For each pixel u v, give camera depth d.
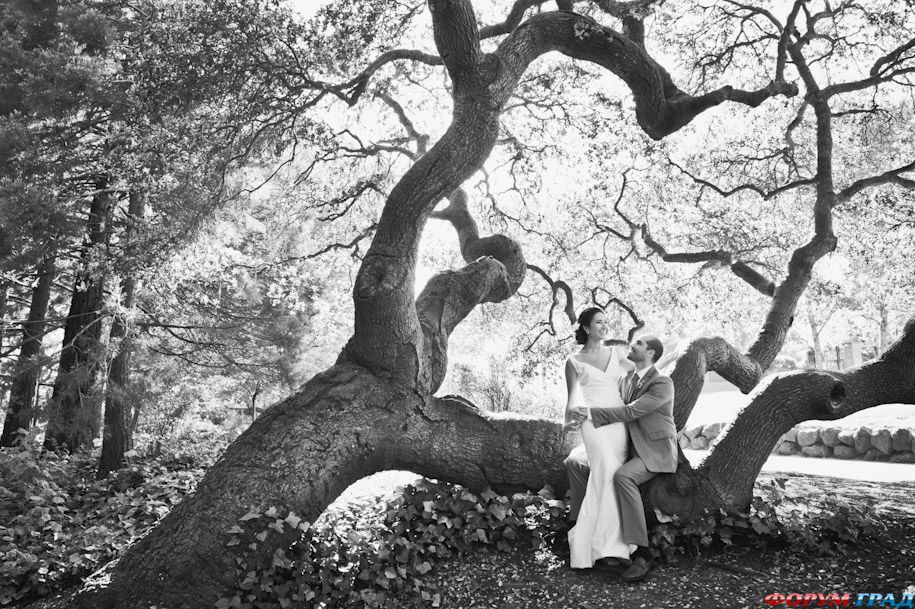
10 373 11.29
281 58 8.38
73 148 9.63
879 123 12.23
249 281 13.98
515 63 6.52
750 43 11.65
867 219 12.40
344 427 5.71
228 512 5.18
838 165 12.77
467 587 5.14
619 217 13.42
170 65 7.83
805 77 10.42
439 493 6.09
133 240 9.63
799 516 5.75
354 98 8.94
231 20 7.89
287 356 14.28
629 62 7.26
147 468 9.37
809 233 12.39
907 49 10.12
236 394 20.08
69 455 10.91
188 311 14.62
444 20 6.13
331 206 12.12
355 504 6.65
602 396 5.42
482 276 7.27
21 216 7.70
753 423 5.93
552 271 13.62
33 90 8.29
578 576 5.19
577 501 5.54
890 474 9.06
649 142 11.32
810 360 28.70
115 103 8.70
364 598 4.91
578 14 7.00
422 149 11.63
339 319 14.68
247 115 8.59
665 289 13.27
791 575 5.09
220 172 9.44
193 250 10.43
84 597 4.92
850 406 6.20
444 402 6.34
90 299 11.62
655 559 5.39
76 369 10.10
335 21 8.34
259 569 5.08
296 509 5.37
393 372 6.06
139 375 14.81
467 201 10.31
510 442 6.22
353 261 12.88
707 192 12.75
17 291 16.05
